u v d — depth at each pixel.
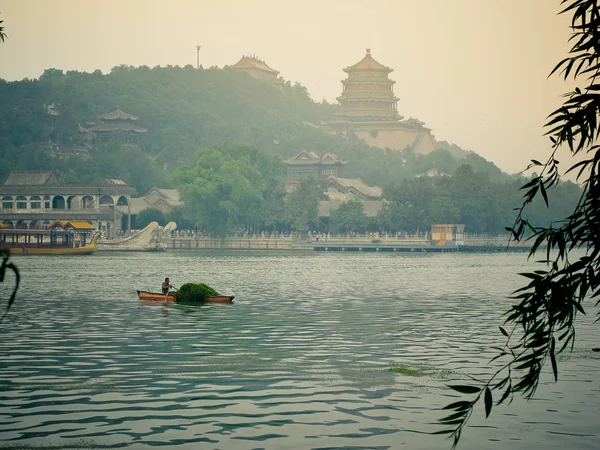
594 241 11.14
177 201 195.88
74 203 190.50
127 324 43.12
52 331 40.09
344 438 20.38
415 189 173.75
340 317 47.22
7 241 161.12
